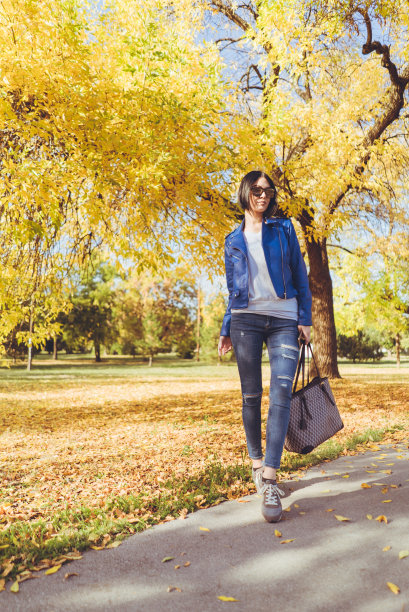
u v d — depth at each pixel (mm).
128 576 1890
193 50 6301
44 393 14930
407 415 6766
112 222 6145
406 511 2426
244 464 3809
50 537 2398
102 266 42469
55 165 4492
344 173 8555
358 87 10391
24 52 4469
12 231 4383
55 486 3723
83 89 4648
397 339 32062
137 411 9625
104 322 43750
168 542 2217
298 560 1959
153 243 5594
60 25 4531
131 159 4910
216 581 1818
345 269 17297
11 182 4277
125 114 4973
